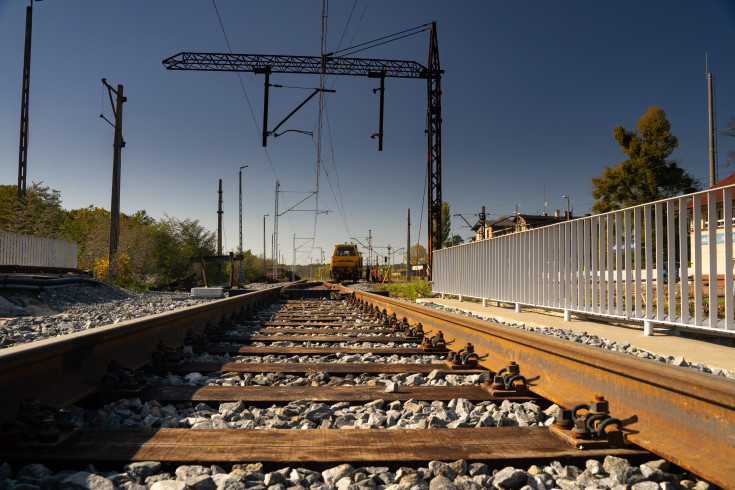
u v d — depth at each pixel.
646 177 37.84
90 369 3.12
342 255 36.53
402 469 2.00
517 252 9.87
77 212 57.22
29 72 19.30
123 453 2.08
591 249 7.33
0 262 14.12
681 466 1.89
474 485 1.87
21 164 19.16
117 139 22.64
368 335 6.64
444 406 3.07
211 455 2.07
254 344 5.91
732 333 4.91
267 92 19.94
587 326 7.49
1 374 2.23
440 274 16.14
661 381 2.06
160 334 4.50
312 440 2.26
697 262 5.36
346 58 22.25
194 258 25.72
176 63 21.97
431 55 22.70
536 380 3.22
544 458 2.09
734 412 1.77
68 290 14.19
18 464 2.02
